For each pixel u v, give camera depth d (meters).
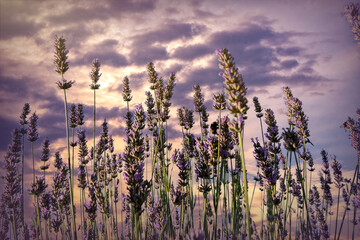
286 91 5.75
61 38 6.62
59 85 6.30
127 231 8.16
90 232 6.79
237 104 3.19
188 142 6.50
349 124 6.36
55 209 7.48
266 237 5.25
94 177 6.35
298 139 4.57
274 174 4.84
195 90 6.58
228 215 4.82
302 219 6.39
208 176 4.63
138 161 4.16
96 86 8.31
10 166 7.02
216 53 3.56
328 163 8.05
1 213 8.43
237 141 5.54
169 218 4.95
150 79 6.67
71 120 8.33
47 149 8.77
